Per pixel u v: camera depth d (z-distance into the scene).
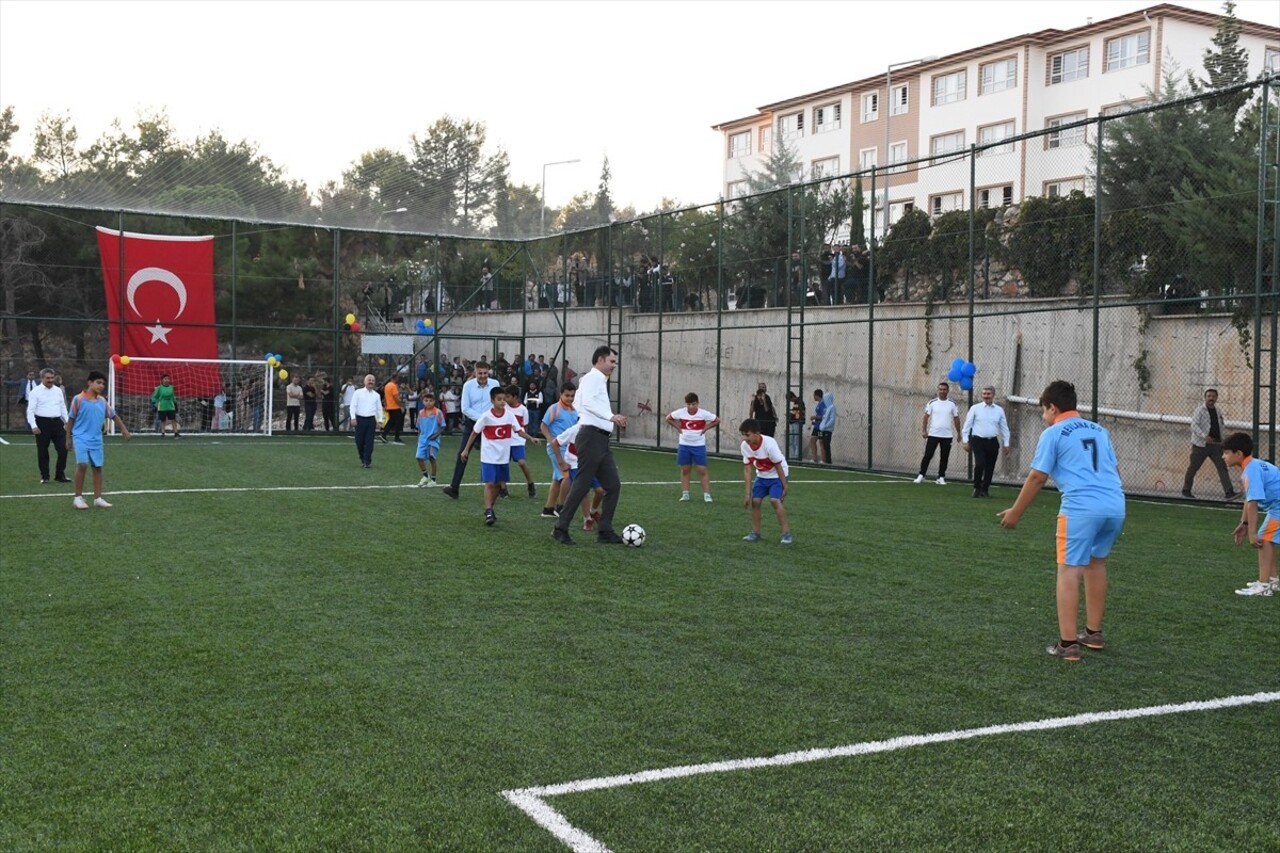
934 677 5.83
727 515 12.82
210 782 4.22
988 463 15.74
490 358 34.41
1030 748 4.72
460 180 28.56
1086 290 19.17
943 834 3.80
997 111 40.69
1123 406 18.59
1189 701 5.45
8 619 6.95
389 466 19.30
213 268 31.16
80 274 32.59
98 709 5.11
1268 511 8.31
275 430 31.97
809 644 6.52
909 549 10.29
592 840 3.72
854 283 23.39
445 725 4.93
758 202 25.94
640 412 29.42
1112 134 19.62
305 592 7.88
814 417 22.64
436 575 8.61
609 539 10.42
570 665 5.98
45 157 26.81
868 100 45.75
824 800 4.10
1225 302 17.16
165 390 27.56
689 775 4.34
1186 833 3.85
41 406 15.27
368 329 35.28
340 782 4.23
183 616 7.07
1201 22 37.09
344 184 27.83
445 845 3.68
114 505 12.84
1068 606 6.25
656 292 28.84
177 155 25.86
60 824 3.82
